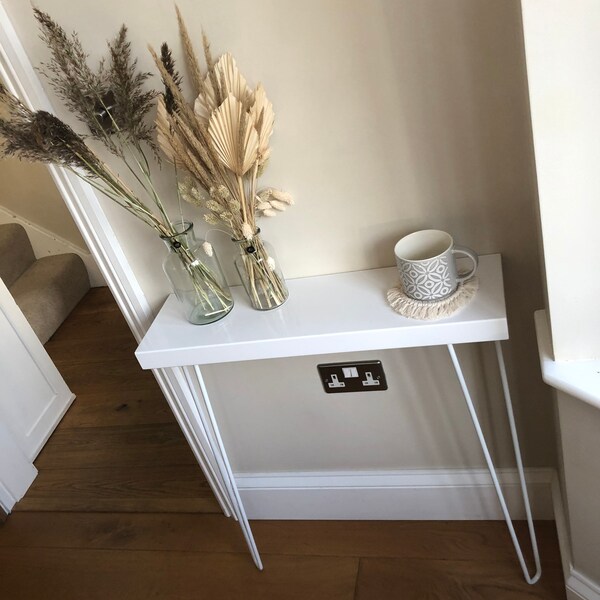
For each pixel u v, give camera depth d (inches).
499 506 64.4
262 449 68.1
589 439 42.6
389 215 48.2
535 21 29.8
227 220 46.3
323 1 40.4
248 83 44.6
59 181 51.4
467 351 54.2
